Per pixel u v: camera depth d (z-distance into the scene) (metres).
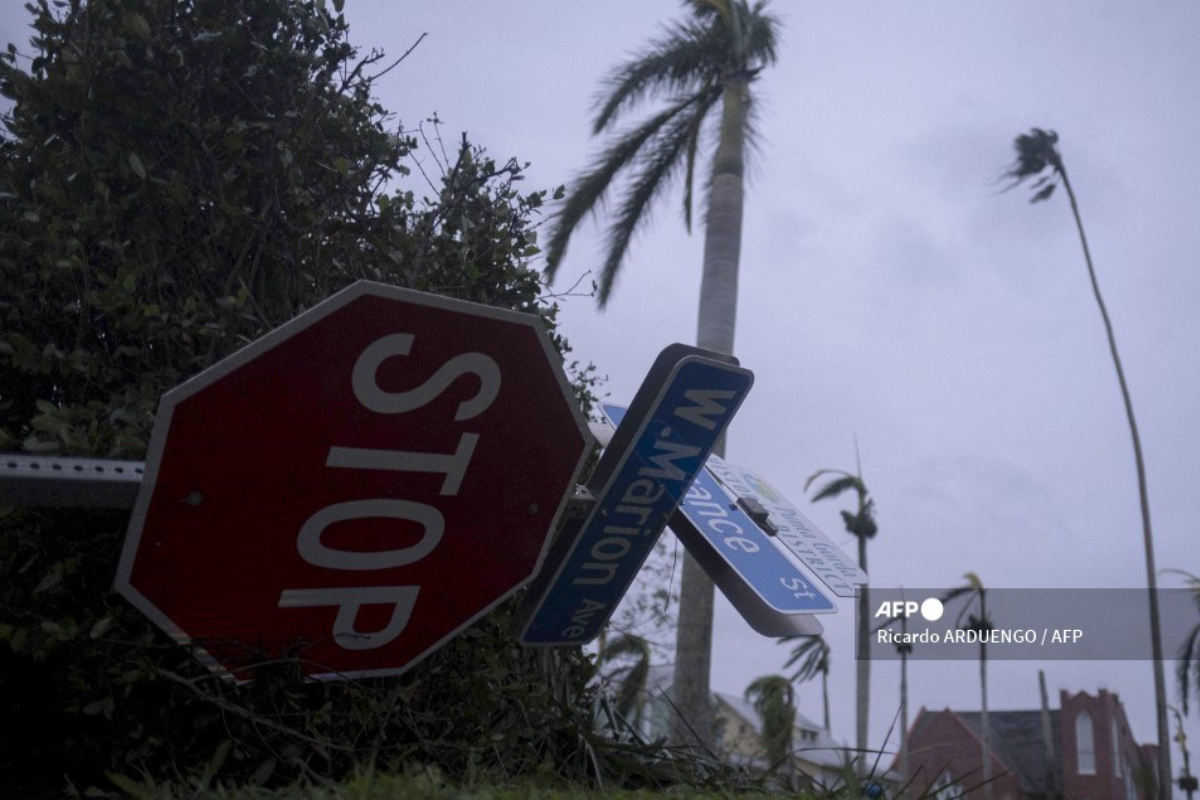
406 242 3.52
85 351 2.84
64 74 3.02
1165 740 19.88
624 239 15.46
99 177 2.88
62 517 2.58
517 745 3.27
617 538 2.83
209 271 3.01
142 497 1.93
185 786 2.12
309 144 3.25
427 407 2.16
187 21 3.05
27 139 3.11
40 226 2.88
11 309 2.87
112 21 2.99
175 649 2.59
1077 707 21.45
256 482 2.04
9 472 1.82
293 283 3.13
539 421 2.31
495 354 2.17
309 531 2.16
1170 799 19.03
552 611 2.89
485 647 3.05
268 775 2.50
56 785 2.72
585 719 3.60
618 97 15.32
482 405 2.22
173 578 2.06
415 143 3.68
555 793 2.11
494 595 2.49
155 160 3.01
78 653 2.48
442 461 2.24
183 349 2.88
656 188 15.53
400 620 2.39
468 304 2.08
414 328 2.05
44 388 2.96
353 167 3.41
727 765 3.40
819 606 3.23
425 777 1.93
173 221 2.95
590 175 15.41
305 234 3.18
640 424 2.69
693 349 2.65
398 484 2.21
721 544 3.22
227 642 2.21
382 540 2.26
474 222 3.76
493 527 2.39
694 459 2.80
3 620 2.51
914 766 3.05
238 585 2.14
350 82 3.29
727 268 13.73
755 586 3.12
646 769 3.36
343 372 2.04
